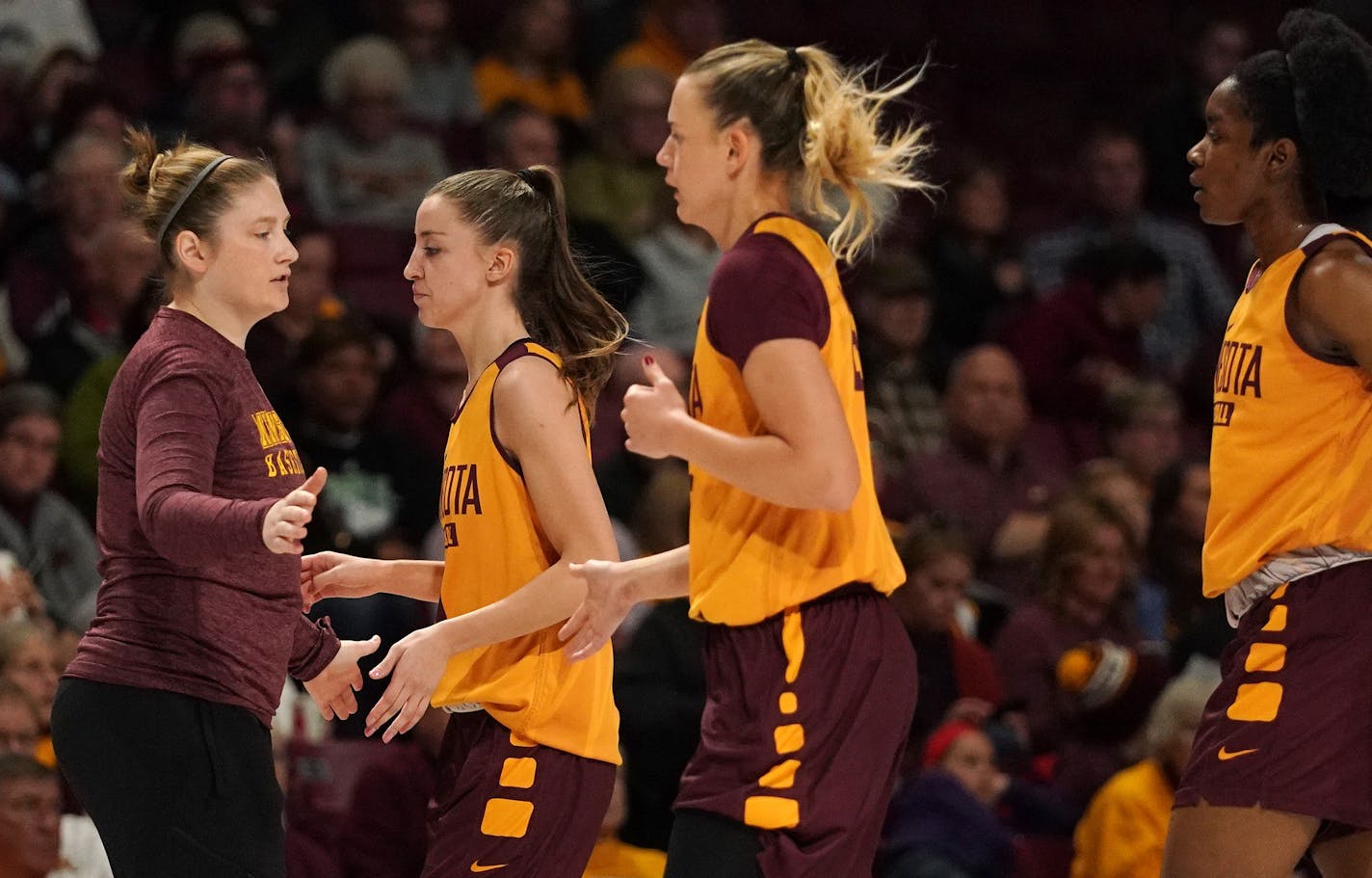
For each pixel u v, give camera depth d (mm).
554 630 9703
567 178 23453
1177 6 32688
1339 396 9453
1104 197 26766
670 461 18688
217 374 9078
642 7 27531
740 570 8352
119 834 9008
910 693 8531
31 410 16906
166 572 8992
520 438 9586
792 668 8289
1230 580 9734
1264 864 9367
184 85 22906
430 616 16281
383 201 23172
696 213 8680
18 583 15070
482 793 9641
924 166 27641
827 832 8219
